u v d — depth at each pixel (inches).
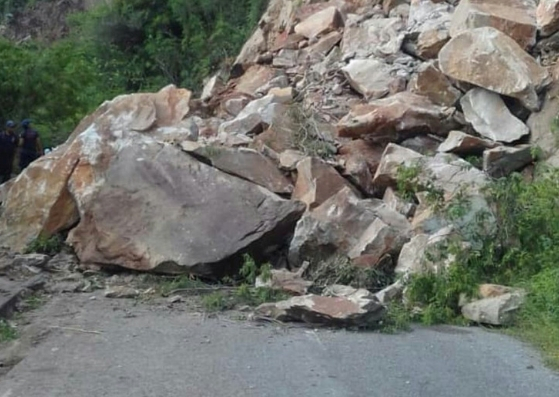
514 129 457.1
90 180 422.6
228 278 382.0
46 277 389.4
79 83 847.7
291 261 386.6
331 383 255.9
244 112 527.2
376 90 523.8
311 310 324.8
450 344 307.0
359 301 328.2
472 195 388.2
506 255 370.3
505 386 257.1
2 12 1467.8
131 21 1127.6
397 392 249.1
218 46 1009.5
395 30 593.9
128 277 389.4
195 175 406.3
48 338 302.8
